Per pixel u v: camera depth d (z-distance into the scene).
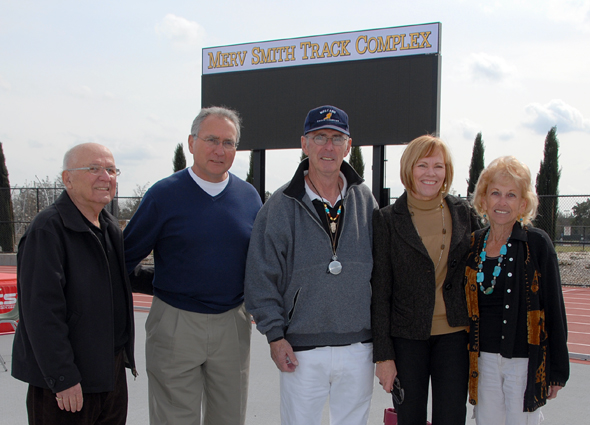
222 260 2.73
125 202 16.03
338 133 2.55
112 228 2.51
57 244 2.21
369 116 13.23
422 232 2.60
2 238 18.31
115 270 2.50
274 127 14.38
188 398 2.72
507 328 2.48
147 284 3.11
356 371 2.57
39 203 17.95
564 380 2.47
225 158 2.76
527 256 2.51
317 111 2.58
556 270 2.50
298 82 14.09
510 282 2.51
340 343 2.53
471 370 2.54
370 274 2.56
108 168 2.42
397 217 2.59
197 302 2.73
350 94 13.46
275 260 2.53
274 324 2.45
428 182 2.55
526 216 2.59
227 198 2.84
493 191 2.58
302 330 2.48
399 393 2.53
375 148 13.41
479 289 2.58
